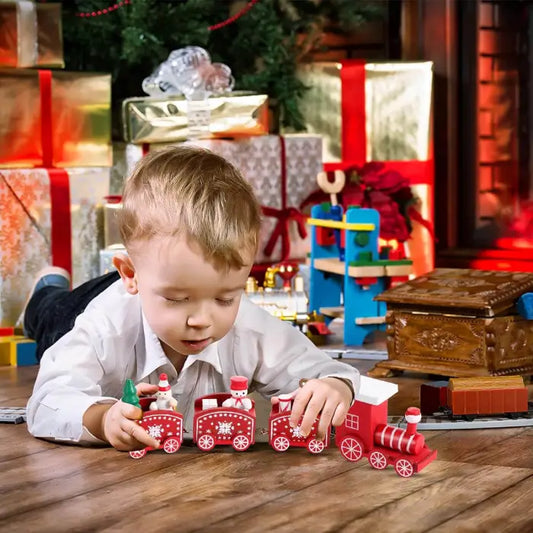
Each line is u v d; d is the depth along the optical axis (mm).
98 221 3240
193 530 1250
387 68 3801
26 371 2783
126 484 1454
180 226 1411
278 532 1243
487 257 4105
